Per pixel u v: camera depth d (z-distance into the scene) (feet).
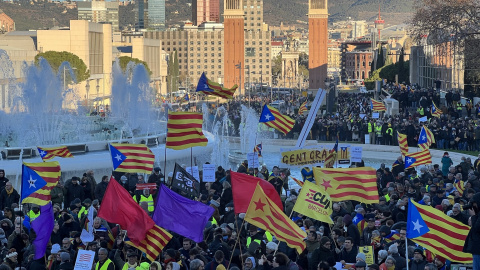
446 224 100.07
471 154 315.99
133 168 161.27
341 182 128.98
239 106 628.69
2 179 171.32
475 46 474.49
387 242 121.70
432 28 505.25
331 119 404.98
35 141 292.81
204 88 221.87
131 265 107.14
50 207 114.21
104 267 104.68
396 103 456.04
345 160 205.57
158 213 111.55
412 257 110.52
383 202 150.71
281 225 106.93
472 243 91.86
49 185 131.13
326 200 115.03
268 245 107.45
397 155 336.90
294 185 248.32
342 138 385.29
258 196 106.93
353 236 124.16
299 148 209.05
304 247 106.52
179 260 108.99
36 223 113.60
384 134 354.95
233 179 120.57
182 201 111.96
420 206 100.48
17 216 134.10
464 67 522.47
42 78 456.86
